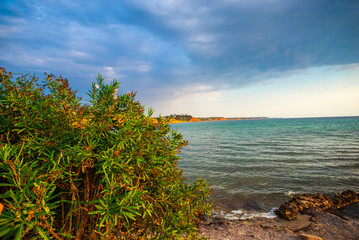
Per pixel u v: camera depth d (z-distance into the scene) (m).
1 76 2.00
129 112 2.36
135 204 2.03
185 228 2.73
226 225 6.28
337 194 8.87
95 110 2.15
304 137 37.69
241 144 29.83
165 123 2.88
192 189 3.48
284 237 5.45
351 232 5.86
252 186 10.66
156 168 2.42
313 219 6.80
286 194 9.42
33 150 1.92
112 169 1.99
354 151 21.02
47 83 2.12
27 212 1.40
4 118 1.97
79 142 1.96
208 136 46.84
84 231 2.16
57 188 2.17
